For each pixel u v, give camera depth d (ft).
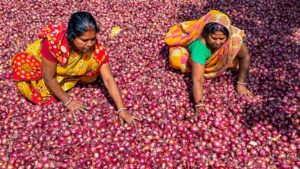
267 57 19.17
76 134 14.65
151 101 16.21
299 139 14.42
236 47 15.28
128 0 24.64
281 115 15.38
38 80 15.80
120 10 23.56
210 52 15.43
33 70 15.33
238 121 15.37
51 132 14.75
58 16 23.04
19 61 15.24
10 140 14.56
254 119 15.37
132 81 17.51
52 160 13.66
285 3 24.26
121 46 20.21
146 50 19.77
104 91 16.78
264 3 24.34
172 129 14.87
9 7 23.84
